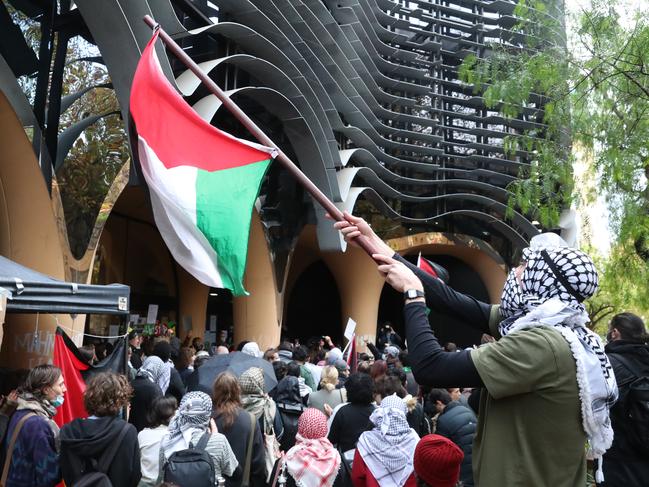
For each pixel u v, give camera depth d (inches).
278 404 280.7
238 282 166.4
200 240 169.9
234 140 175.3
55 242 444.1
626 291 493.0
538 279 81.6
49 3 457.7
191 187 173.2
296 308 1286.9
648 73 429.1
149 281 828.0
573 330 77.5
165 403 203.0
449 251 1173.7
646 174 458.0
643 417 139.9
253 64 552.1
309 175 700.0
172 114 182.5
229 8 546.9
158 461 193.5
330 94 762.8
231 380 205.6
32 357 408.2
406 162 960.3
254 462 200.4
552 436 72.5
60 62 459.5
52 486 174.9
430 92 999.0
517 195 516.7
